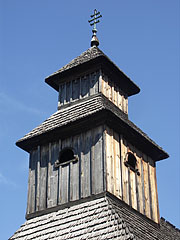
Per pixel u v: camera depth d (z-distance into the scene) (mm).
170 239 22578
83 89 23719
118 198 20750
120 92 24703
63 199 21234
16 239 20734
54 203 21391
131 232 17719
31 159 23109
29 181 22656
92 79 23656
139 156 23328
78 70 24203
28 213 21875
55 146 22609
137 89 25422
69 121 22016
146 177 23266
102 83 23359
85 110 22266
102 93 23094
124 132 22500
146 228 21016
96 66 23766
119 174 21375
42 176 22375
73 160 21734
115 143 21859
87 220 19359
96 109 21688
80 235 18781
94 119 21781
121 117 22234
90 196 20500
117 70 24094
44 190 21984
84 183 20984
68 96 24141
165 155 24359
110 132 21781
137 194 22094
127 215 20422
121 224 18188
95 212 19562
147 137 23719
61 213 20750
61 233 19547
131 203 21438
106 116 21562
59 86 24734
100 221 18891
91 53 24375
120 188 21125
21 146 23469
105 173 20594
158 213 23094
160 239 21062
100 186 20484
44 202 21703
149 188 23141
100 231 18406
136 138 23031
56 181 21844
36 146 23234
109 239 17781
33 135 22906
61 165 22016
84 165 21359
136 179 22406
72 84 24281
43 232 20266
